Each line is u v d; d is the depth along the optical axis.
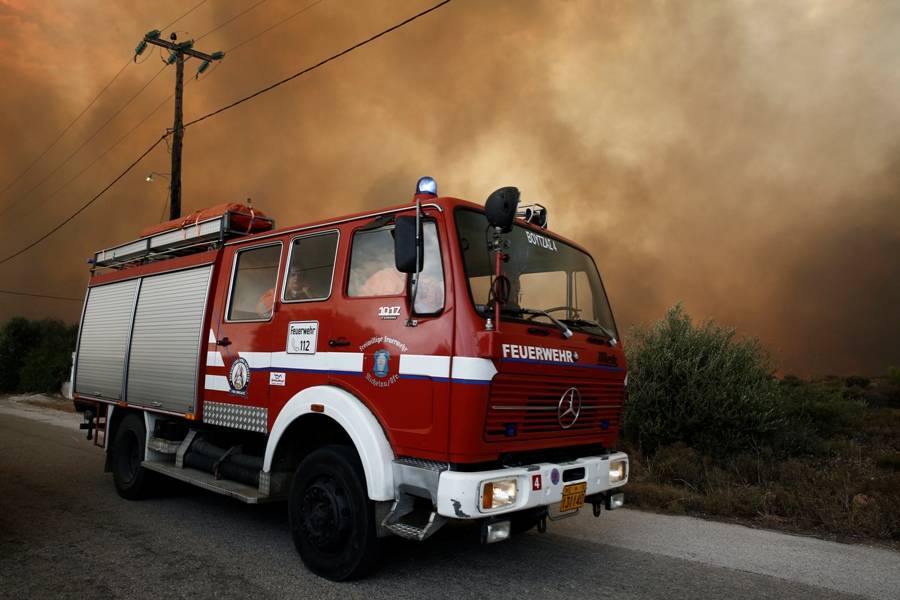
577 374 4.70
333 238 5.07
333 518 4.40
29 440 11.76
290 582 4.38
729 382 9.38
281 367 5.18
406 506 4.16
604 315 5.60
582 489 4.54
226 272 6.05
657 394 9.43
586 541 5.61
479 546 5.32
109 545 5.18
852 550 5.47
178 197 18.27
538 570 4.75
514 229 4.81
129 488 6.86
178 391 6.27
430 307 4.22
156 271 7.10
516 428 4.20
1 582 4.27
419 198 4.76
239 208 6.29
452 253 4.19
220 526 5.85
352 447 4.54
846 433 12.27
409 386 4.19
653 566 4.91
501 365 3.96
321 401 4.61
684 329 9.96
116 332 7.60
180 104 18.59
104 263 8.45
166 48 18.69
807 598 4.30
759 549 5.45
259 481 5.11
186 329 6.32
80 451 10.61
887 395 18.83
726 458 8.98
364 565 4.25
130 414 7.23
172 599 4.03
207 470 6.00
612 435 5.28
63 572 4.50
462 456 3.88
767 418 9.47
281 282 5.38
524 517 4.49
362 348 4.54
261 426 5.29
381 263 4.64
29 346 31.39
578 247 5.61
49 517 6.09
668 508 6.90
